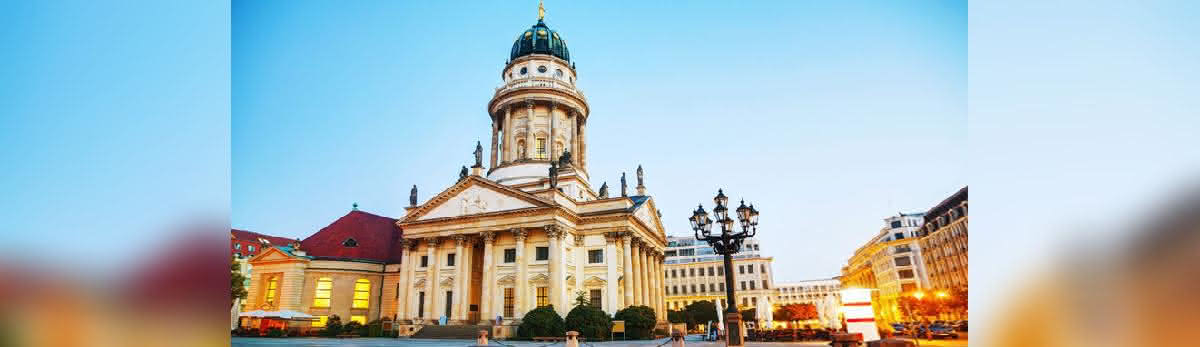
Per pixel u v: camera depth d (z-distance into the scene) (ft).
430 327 179.73
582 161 257.96
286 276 198.90
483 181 196.03
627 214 195.83
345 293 209.36
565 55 272.92
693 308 274.36
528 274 185.78
